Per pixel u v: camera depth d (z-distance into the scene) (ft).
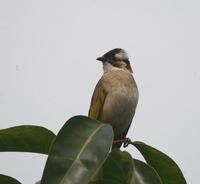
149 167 20.39
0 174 20.06
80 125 18.44
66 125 18.16
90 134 18.28
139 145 22.02
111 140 18.22
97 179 20.54
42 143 20.62
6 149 20.89
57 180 16.51
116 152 20.57
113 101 38.17
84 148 17.70
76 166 16.99
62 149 17.49
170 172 22.17
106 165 20.49
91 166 17.16
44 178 16.49
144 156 22.31
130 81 39.04
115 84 38.58
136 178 20.08
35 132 20.29
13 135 20.33
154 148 21.83
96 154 17.66
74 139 17.97
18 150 20.94
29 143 20.68
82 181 16.55
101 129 18.54
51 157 17.10
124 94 38.29
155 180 20.07
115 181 20.54
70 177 16.60
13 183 20.27
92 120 18.69
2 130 19.95
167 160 21.97
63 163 17.04
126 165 20.35
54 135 20.30
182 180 22.11
